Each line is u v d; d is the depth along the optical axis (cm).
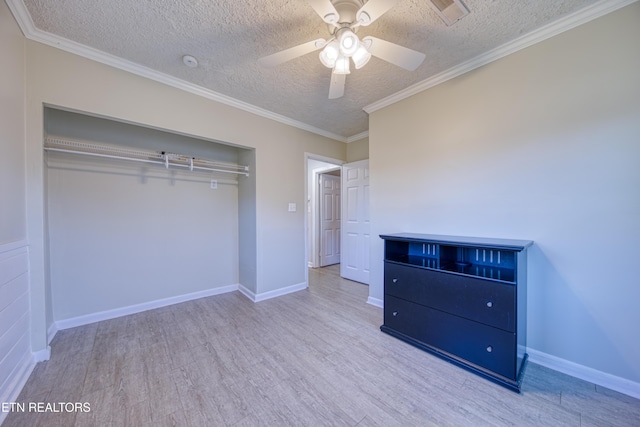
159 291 290
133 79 221
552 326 178
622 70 152
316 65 219
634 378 151
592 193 163
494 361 164
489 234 207
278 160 333
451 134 229
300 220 360
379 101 284
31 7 157
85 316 244
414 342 205
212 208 333
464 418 135
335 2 149
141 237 277
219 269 339
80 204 242
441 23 172
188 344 210
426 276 199
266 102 290
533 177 185
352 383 163
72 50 192
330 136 399
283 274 341
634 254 151
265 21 170
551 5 158
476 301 172
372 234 300
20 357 159
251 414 138
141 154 274
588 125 164
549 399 148
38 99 179
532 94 185
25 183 172
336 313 276
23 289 165
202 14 163
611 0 153
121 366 180
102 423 132
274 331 234
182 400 148
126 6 156
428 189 246
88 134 246
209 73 232
